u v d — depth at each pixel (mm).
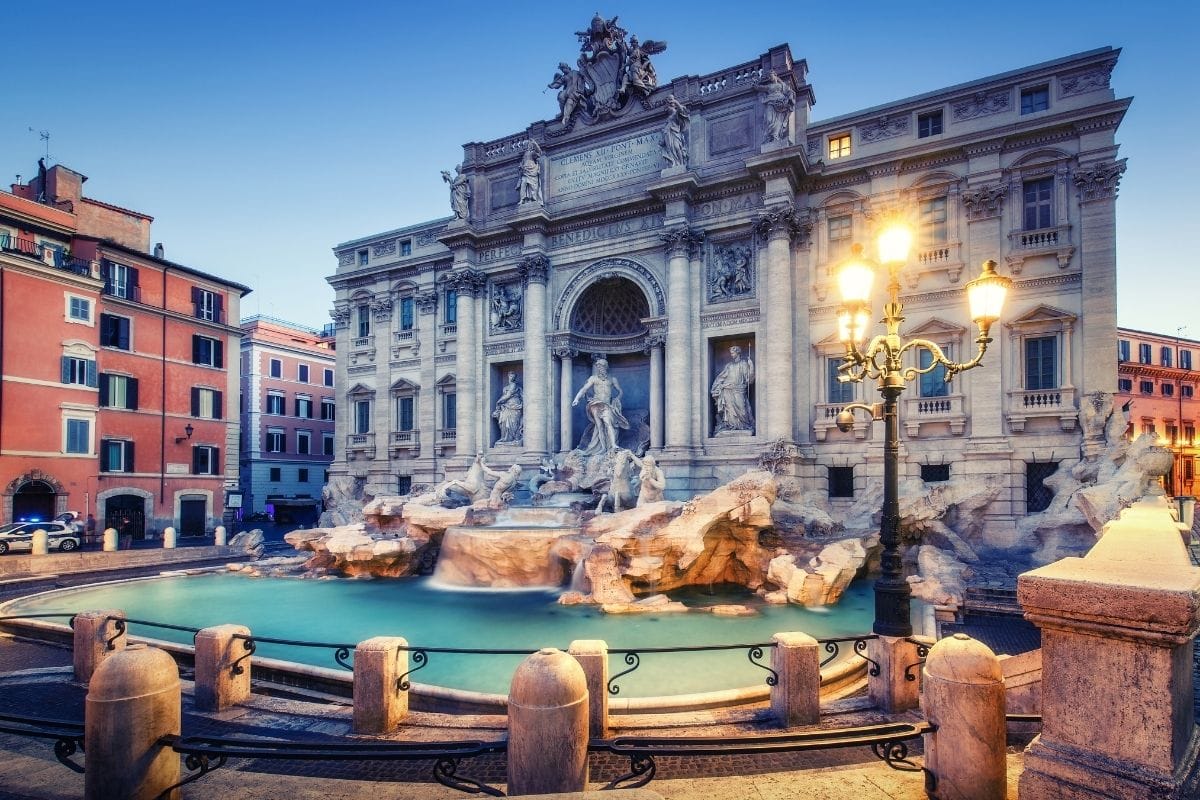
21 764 7254
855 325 11242
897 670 9297
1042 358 26984
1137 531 6648
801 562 22219
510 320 39438
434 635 15852
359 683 8852
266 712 9695
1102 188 26078
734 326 32344
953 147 28391
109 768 5785
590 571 20281
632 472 31859
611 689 9930
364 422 45719
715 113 33750
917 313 29156
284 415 62938
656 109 35094
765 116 31797
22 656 14125
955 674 5828
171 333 43156
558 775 5570
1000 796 5641
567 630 16328
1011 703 8461
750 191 32500
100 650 11312
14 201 35812
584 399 38375
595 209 35469
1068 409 25969
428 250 43688
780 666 8961
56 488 35875
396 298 44906
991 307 9938
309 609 19172
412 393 43281
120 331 40344
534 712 5578
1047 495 26688
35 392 35062
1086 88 26594
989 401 27578
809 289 31328
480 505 27578
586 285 36594
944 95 29031
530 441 36375
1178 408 59812
